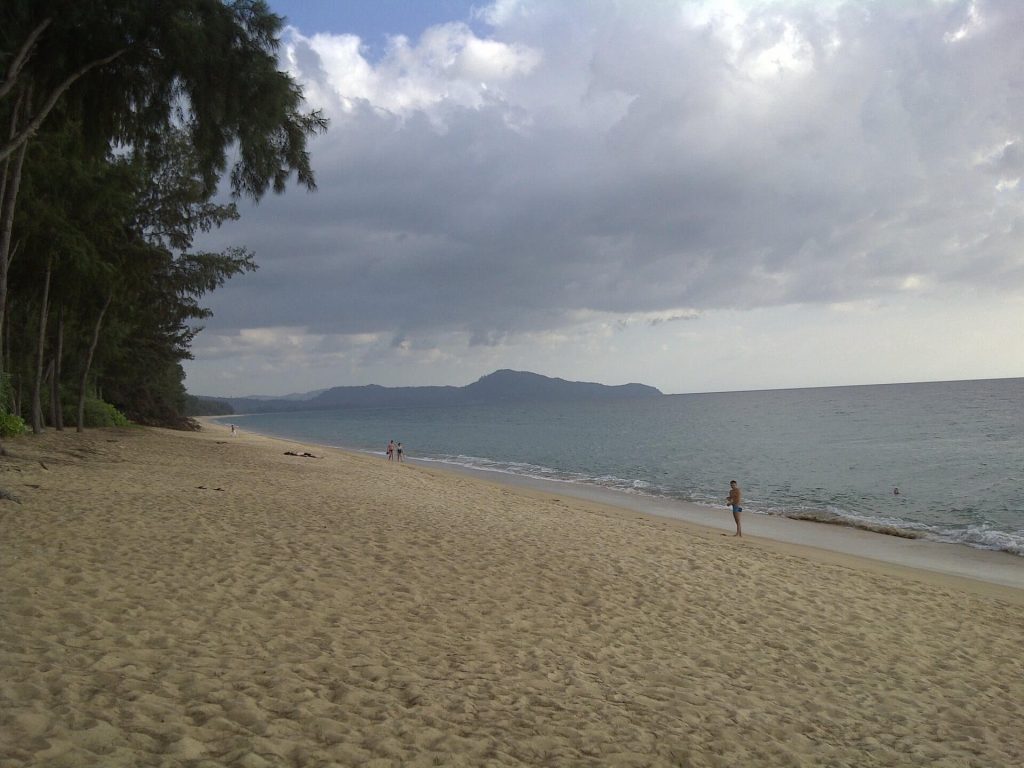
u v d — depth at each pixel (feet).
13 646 16.11
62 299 75.41
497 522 45.75
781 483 97.04
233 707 14.65
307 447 147.13
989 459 115.34
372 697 16.46
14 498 34.22
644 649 23.00
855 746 17.42
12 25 36.88
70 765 11.30
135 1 37.81
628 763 14.96
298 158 45.62
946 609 32.81
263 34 41.73
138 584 22.82
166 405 168.66
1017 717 20.27
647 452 153.48
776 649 24.43
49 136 56.90
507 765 14.08
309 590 24.84
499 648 21.52
